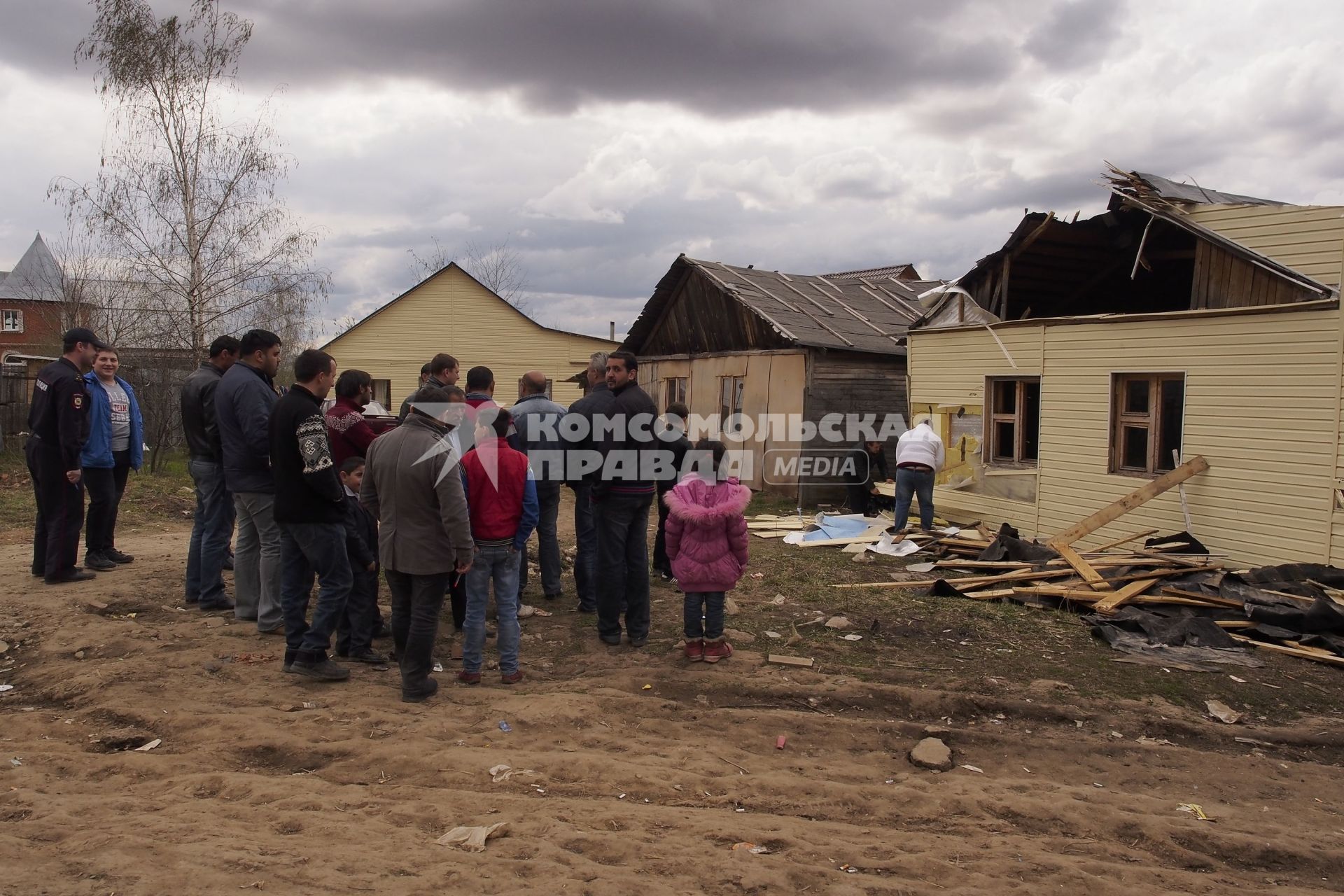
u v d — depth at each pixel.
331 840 3.17
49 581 7.05
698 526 5.69
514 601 5.37
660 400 17.45
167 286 17.59
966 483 11.59
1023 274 11.42
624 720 4.80
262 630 5.98
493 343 30.53
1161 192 9.13
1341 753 4.91
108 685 4.86
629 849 3.25
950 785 4.12
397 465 4.80
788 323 14.34
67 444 6.96
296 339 20.30
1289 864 3.58
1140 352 9.34
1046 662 6.09
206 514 6.51
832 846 3.39
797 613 7.20
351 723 4.48
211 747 4.11
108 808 3.38
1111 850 3.55
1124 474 9.61
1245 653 6.38
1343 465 7.66
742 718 4.86
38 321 36.38
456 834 3.28
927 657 6.11
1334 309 7.72
